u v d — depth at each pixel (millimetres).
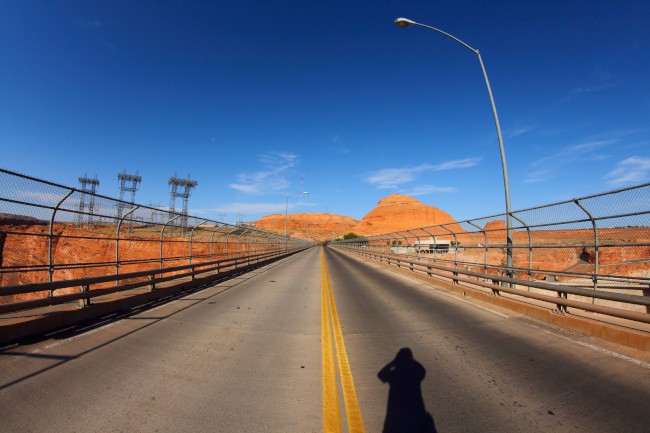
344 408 3783
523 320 8086
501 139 12508
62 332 6543
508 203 12023
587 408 3746
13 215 7016
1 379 4324
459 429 3354
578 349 5777
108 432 3230
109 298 8883
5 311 5797
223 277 17734
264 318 8375
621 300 6062
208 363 5137
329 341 6453
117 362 5027
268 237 32781
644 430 3322
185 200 88000
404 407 3807
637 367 4918
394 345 6184
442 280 15141
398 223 174875
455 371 4867
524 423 3453
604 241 9312
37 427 3273
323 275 20359
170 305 9781
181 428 3332
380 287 14766
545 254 15516
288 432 3301
